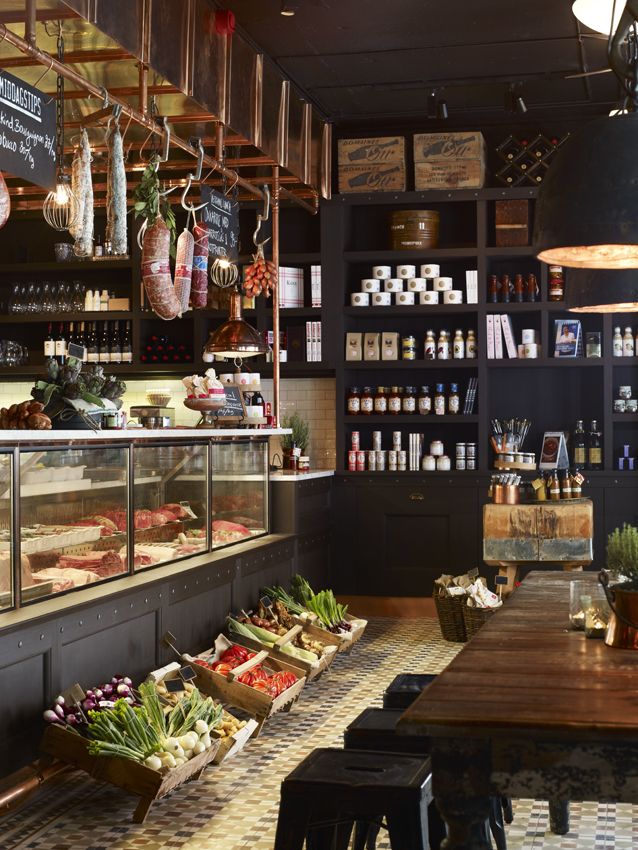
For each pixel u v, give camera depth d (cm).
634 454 905
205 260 676
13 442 454
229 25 625
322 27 688
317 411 950
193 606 600
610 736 227
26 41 461
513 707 243
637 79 329
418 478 894
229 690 540
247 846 404
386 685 657
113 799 457
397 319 946
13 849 402
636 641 307
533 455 871
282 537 769
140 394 966
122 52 558
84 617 481
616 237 301
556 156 321
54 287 941
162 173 862
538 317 918
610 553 322
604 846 399
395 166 896
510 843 403
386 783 283
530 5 656
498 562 770
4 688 427
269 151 729
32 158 471
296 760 509
